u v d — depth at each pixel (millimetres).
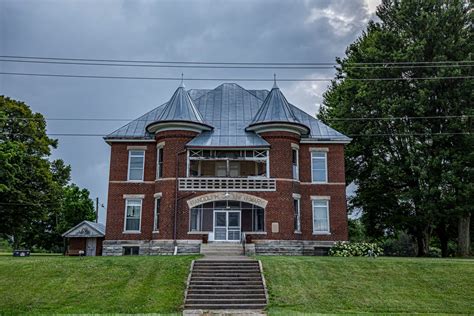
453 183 37688
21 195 43281
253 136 36312
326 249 35812
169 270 24078
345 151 45875
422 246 44188
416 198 40156
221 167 37781
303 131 37000
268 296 21172
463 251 40250
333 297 21125
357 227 60531
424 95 38750
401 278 23469
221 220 35000
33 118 48531
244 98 40500
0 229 45281
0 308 19828
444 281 23078
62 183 53062
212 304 20375
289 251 33844
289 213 34656
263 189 34750
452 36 39719
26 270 24266
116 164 36969
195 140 35719
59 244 64000
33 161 46656
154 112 39750
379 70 41906
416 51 39500
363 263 25688
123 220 36062
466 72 39094
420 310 19734
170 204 34438
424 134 39812
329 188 36781
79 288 21969
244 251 32312
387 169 40531
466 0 40969
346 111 45375
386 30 43094
